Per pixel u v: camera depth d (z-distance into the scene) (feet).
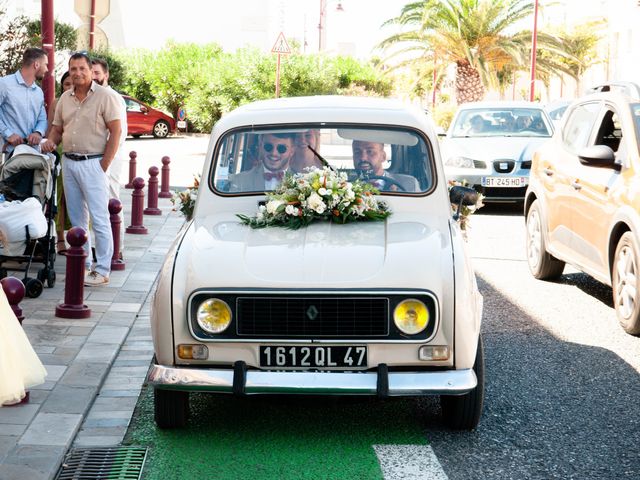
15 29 54.80
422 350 16.63
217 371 16.62
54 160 28.96
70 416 18.33
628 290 25.89
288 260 17.22
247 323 16.66
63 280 31.12
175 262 17.46
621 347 24.71
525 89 225.35
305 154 21.06
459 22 115.65
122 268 33.30
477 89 123.13
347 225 19.29
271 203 19.26
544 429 18.43
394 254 17.31
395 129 21.17
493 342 25.21
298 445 17.37
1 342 17.16
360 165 21.01
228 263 17.13
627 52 135.64
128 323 25.71
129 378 21.27
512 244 41.93
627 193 26.09
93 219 30.07
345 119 21.31
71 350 22.89
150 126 115.65
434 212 20.45
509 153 51.26
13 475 15.37
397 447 17.29
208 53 133.80
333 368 16.66
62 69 81.41
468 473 16.08
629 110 28.48
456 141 53.83
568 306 29.68
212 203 20.68
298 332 16.60
